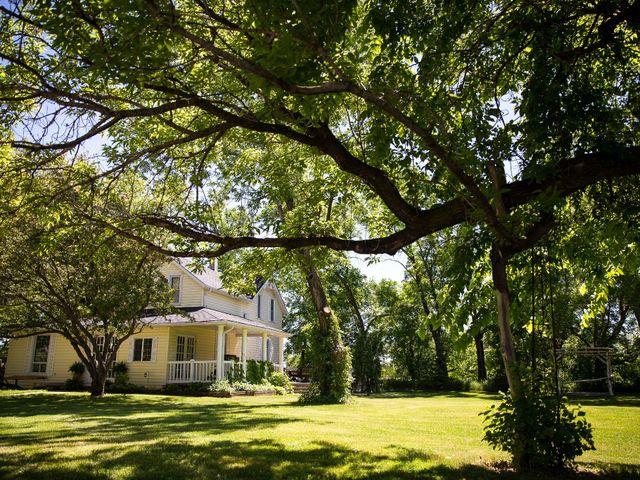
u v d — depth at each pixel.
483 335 35.41
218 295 27.36
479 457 6.85
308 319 42.81
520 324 8.20
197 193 7.79
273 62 4.11
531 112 5.95
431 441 8.29
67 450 6.96
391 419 11.70
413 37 6.29
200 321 22.80
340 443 7.86
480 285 7.84
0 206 6.97
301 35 4.04
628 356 30.28
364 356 29.16
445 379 32.34
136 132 8.48
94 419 11.08
